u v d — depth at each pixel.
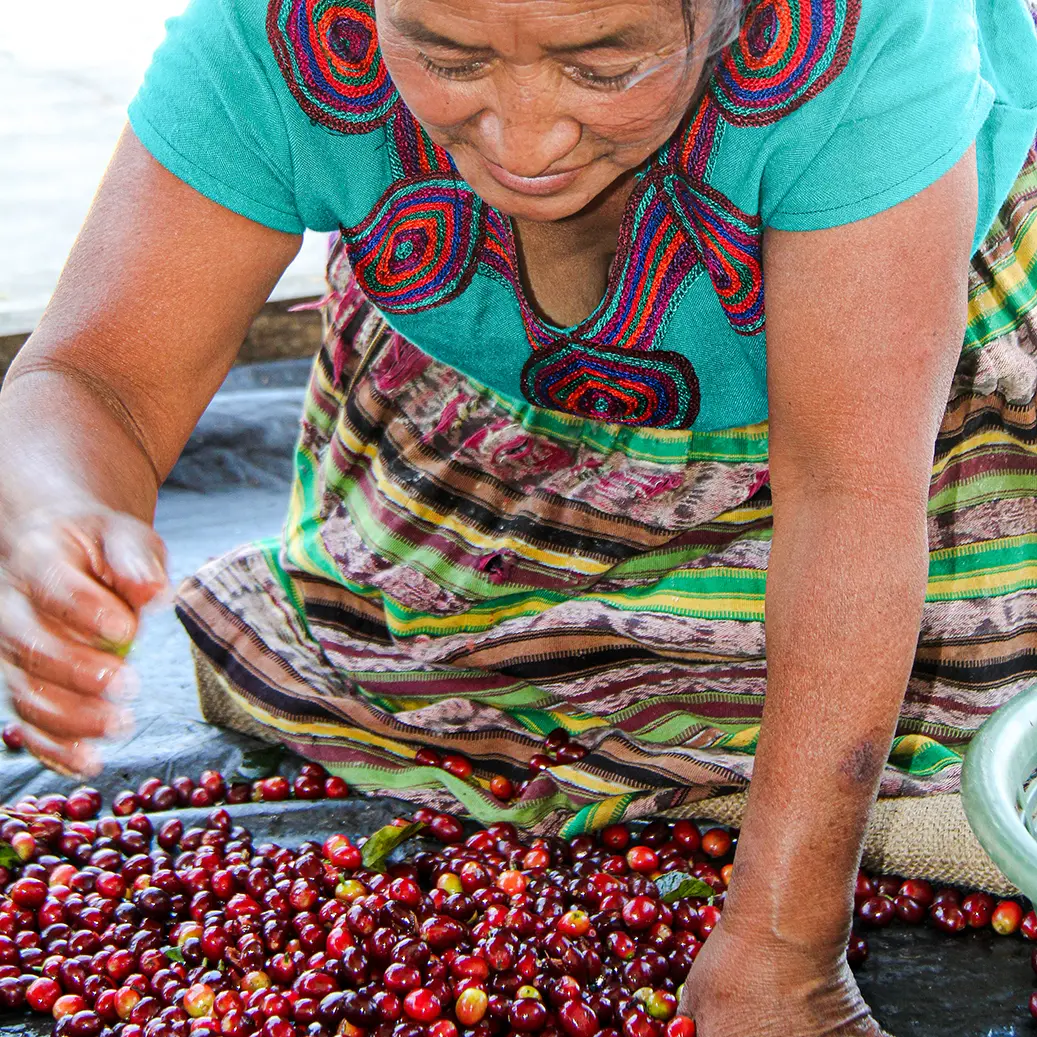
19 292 4.36
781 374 1.42
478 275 1.65
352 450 2.29
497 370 1.84
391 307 1.72
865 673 1.40
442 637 2.30
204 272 1.51
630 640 2.20
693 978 1.54
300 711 2.42
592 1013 1.73
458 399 2.15
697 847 2.20
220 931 1.90
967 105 1.36
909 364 1.36
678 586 2.16
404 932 1.86
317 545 2.39
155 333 1.49
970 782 1.27
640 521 2.13
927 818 2.05
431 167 1.54
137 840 2.20
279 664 2.46
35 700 1.22
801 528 1.44
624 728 2.28
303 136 1.48
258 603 2.50
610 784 2.22
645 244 1.54
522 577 2.20
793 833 1.44
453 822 2.25
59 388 1.45
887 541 1.39
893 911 2.01
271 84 1.44
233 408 4.04
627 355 1.71
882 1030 1.63
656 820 2.26
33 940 1.94
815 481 1.43
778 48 1.31
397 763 2.37
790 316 1.40
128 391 1.50
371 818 2.30
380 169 1.53
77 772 1.26
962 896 2.04
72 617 1.19
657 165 1.44
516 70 1.06
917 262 1.35
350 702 2.40
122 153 1.52
